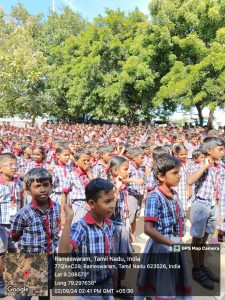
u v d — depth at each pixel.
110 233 2.53
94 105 22.48
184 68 16.64
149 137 11.36
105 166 4.95
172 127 16.98
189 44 17.25
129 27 22.88
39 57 16.31
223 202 4.18
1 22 15.80
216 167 4.00
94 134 14.61
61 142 6.44
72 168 4.67
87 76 21.97
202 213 3.81
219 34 15.84
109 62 22.33
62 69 24.17
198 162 4.32
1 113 24.83
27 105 25.30
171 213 2.59
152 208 2.54
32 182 2.71
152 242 2.63
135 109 22.78
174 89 15.88
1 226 3.38
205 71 15.18
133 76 19.45
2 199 3.43
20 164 6.36
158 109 21.66
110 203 2.41
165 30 17.69
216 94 15.10
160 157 2.68
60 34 27.31
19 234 2.78
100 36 22.05
